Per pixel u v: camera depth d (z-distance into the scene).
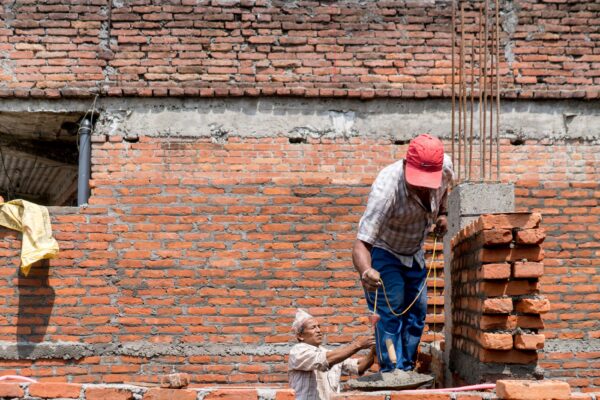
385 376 6.85
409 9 12.30
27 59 11.95
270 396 6.44
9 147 13.97
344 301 9.91
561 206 10.14
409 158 6.68
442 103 11.92
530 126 11.98
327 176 11.68
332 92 11.69
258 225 10.08
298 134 11.76
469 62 12.12
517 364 6.59
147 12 12.10
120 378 9.69
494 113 11.98
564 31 12.41
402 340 7.33
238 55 12.08
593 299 9.91
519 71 12.29
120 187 10.14
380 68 12.16
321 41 12.16
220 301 9.88
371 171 11.72
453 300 8.19
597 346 9.76
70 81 11.92
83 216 10.02
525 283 6.59
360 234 6.74
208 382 9.68
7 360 9.67
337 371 7.23
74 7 12.09
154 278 9.92
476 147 11.82
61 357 9.68
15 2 12.08
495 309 6.51
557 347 9.74
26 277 9.83
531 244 6.56
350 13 12.24
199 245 10.02
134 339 9.78
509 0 12.41
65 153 14.30
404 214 6.83
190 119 11.70
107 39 12.08
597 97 11.94
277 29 12.17
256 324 9.84
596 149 11.99
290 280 9.95
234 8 12.16
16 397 6.55
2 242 9.87
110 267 9.93
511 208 7.96
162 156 11.60
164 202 10.12
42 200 18.50
